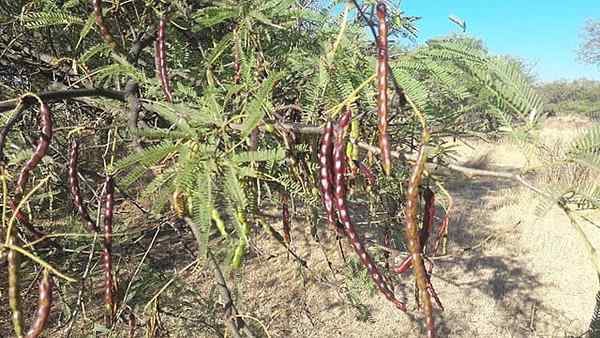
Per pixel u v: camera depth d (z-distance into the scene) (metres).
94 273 3.38
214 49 2.02
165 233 5.65
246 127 1.40
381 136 1.20
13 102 1.63
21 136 3.20
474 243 8.17
